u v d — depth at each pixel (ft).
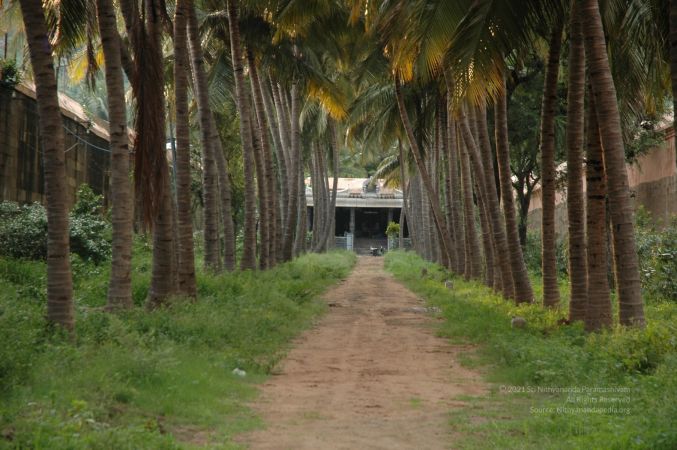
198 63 68.23
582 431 23.15
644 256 72.84
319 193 191.31
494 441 22.56
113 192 43.34
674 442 19.98
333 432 24.39
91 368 27.73
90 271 68.85
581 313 49.03
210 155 70.38
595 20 40.29
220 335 42.42
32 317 34.14
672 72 29.99
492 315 55.83
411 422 26.11
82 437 19.84
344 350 45.29
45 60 34.40
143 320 40.50
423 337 51.57
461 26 40.19
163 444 20.72
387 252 221.25
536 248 123.54
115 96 43.06
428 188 107.34
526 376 33.71
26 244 68.69
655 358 32.65
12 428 20.11
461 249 107.76
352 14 57.82
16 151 76.89
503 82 46.96
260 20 82.99
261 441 22.95
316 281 97.40
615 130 39.93
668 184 87.66
